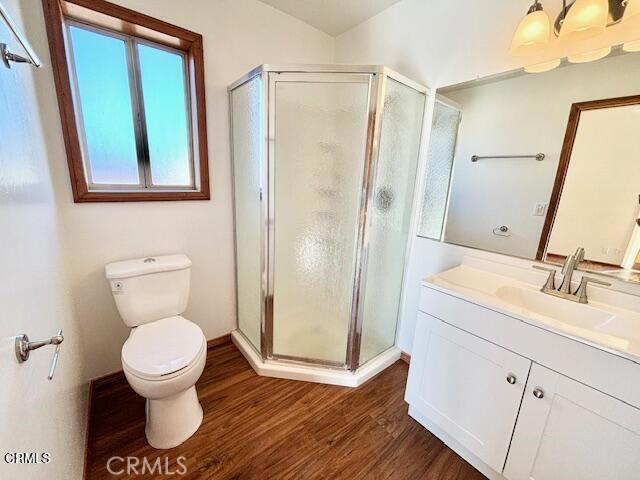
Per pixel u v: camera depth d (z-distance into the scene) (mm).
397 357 2039
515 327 1062
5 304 525
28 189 799
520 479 1104
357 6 1862
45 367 754
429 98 1721
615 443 872
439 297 1311
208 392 1648
